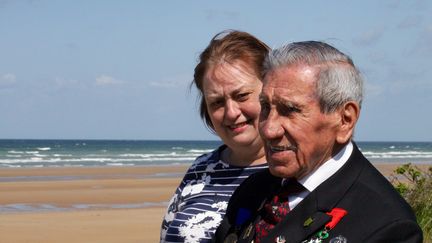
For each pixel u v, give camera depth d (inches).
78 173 1390.3
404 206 97.8
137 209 709.3
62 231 538.0
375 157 2785.4
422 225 277.7
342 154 103.5
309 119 99.3
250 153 142.1
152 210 692.7
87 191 935.0
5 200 810.8
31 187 989.8
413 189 299.3
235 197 118.5
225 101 139.2
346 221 97.4
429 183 300.8
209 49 141.9
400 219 94.1
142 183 1098.7
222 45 139.6
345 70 100.2
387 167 1485.0
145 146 4148.6
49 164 1793.8
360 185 100.5
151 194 908.6
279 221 104.7
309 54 100.6
